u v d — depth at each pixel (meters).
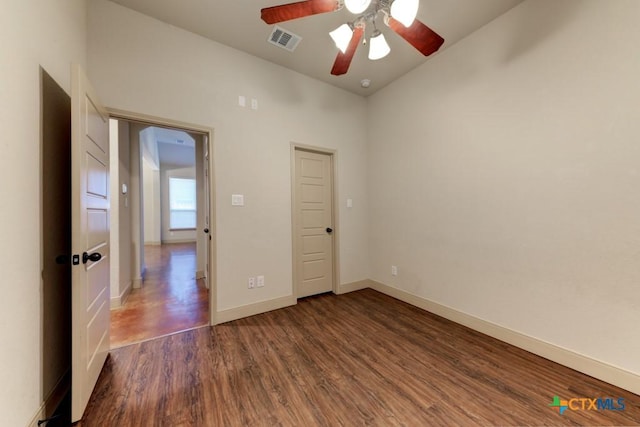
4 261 1.05
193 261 5.76
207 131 2.53
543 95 1.95
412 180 3.08
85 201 1.46
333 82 3.37
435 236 2.82
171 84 2.35
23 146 1.19
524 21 2.05
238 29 2.41
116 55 2.11
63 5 1.60
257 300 2.81
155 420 1.39
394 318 2.70
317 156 3.41
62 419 1.41
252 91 2.80
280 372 1.80
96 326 1.69
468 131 2.48
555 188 1.90
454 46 2.58
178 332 2.40
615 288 1.64
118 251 2.99
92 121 1.63
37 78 1.31
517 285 2.12
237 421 1.38
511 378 1.73
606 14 1.64
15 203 1.13
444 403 1.50
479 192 2.39
